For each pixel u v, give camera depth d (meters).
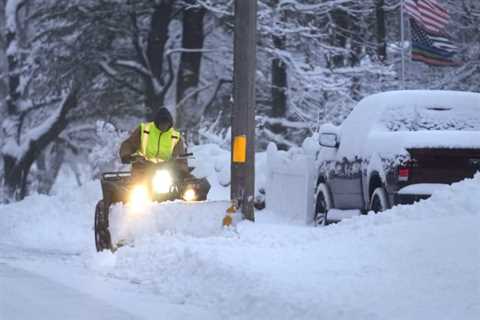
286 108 80.31
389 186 32.91
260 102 88.56
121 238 29.81
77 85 88.81
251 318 19.39
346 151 37.88
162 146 32.09
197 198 31.67
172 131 32.38
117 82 88.81
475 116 36.19
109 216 30.16
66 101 92.44
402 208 27.73
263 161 51.56
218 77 91.06
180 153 32.66
